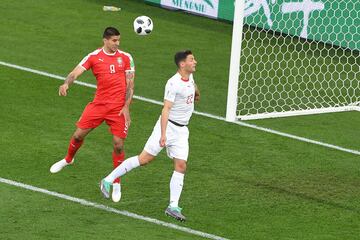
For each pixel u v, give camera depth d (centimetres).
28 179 3909
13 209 3600
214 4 6675
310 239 3478
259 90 5441
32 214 3562
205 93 5297
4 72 5303
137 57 5822
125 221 3550
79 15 6588
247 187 3978
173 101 3519
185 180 4012
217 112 4978
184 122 3594
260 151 4431
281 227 3581
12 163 4069
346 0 5938
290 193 3938
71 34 6166
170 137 3581
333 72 5781
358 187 4050
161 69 5638
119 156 3797
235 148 4447
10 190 3778
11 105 4791
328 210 3778
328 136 4738
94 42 6047
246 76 5612
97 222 3522
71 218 3544
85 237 3362
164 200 3788
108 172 4056
